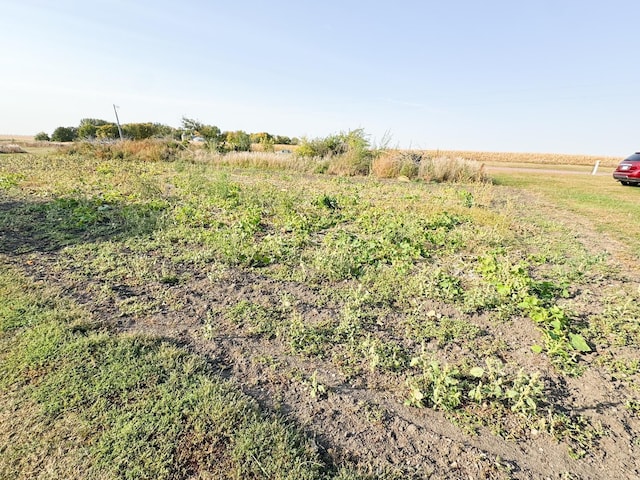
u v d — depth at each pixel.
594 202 9.48
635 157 13.12
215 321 3.03
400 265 4.31
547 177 16.30
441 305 3.53
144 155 16.45
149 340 2.65
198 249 4.65
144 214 6.05
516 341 3.02
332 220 6.45
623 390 2.51
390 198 8.87
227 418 2.00
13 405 1.99
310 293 3.65
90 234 4.95
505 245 5.51
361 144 15.91
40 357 2.36
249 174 13.25
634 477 1.85
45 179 9.25
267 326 2.98
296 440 1.93
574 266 4.70
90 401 2.05
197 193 8.31
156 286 3.58
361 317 3.23
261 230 5.76
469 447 1.98
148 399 2.09
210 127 26.31
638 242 5.89
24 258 4.01
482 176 13.55
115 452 1.76
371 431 2.04
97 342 2.55
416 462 1.87
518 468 1.87
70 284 3.46
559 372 2.66
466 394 2.38
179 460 1.75
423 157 14.73
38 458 1.71
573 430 2.15
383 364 2.61
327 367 2.57
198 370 2.40
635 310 3.55
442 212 7.16
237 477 1.69
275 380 2.40
